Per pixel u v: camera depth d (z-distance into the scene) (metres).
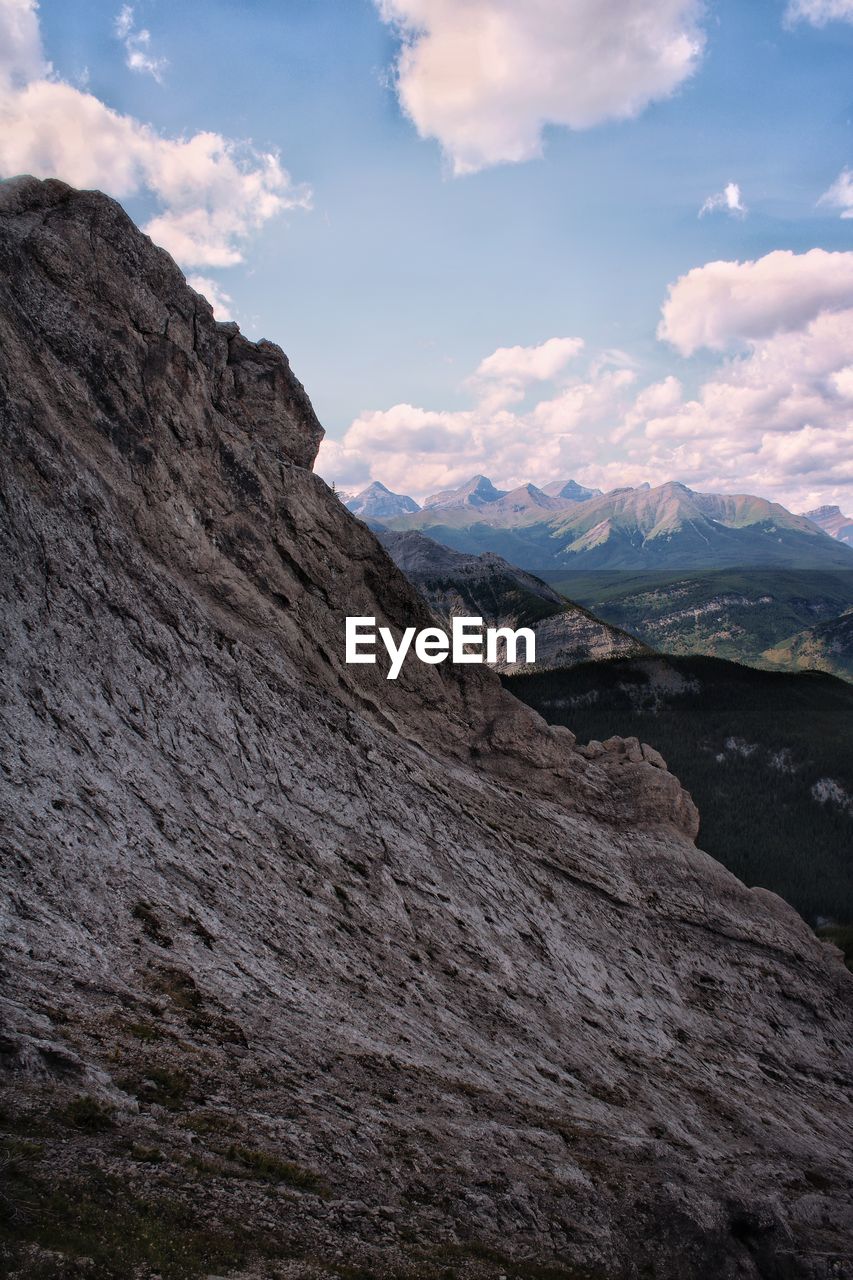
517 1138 34.44
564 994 55.75
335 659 65.69
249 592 60.09
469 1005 47.12
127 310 56.50
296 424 72.31
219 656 53.03
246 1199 22.62
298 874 46.06
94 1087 23.58
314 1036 34.03
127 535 51.19
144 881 35.84
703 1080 57.31
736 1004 70.00
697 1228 34.16
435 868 56.34
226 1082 27.52
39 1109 21.80
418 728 71.06
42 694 38.81
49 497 45.84
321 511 68.62
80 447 50.94
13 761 34.41
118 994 28.89
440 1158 29.89
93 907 32.22
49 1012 25.77
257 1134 25.73
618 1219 32.41
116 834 36.53
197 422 60.19
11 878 29.98
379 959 44.94
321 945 42.16
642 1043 57.19
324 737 57.09
